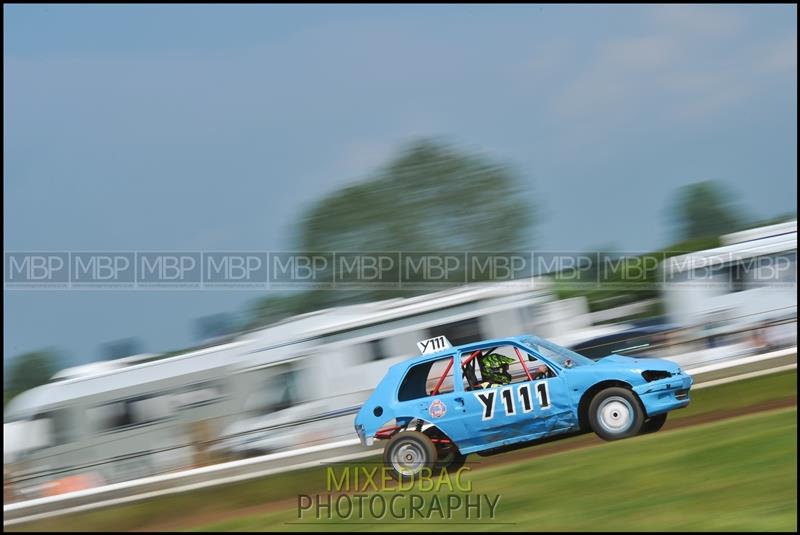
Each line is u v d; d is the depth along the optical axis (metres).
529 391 42.69
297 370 63.12
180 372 62.66
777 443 35.97
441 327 65.06
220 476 57.53
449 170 112.62
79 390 62.50
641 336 67.25
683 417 51.81
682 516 29.22
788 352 62.56
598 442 45.81
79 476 60.78
